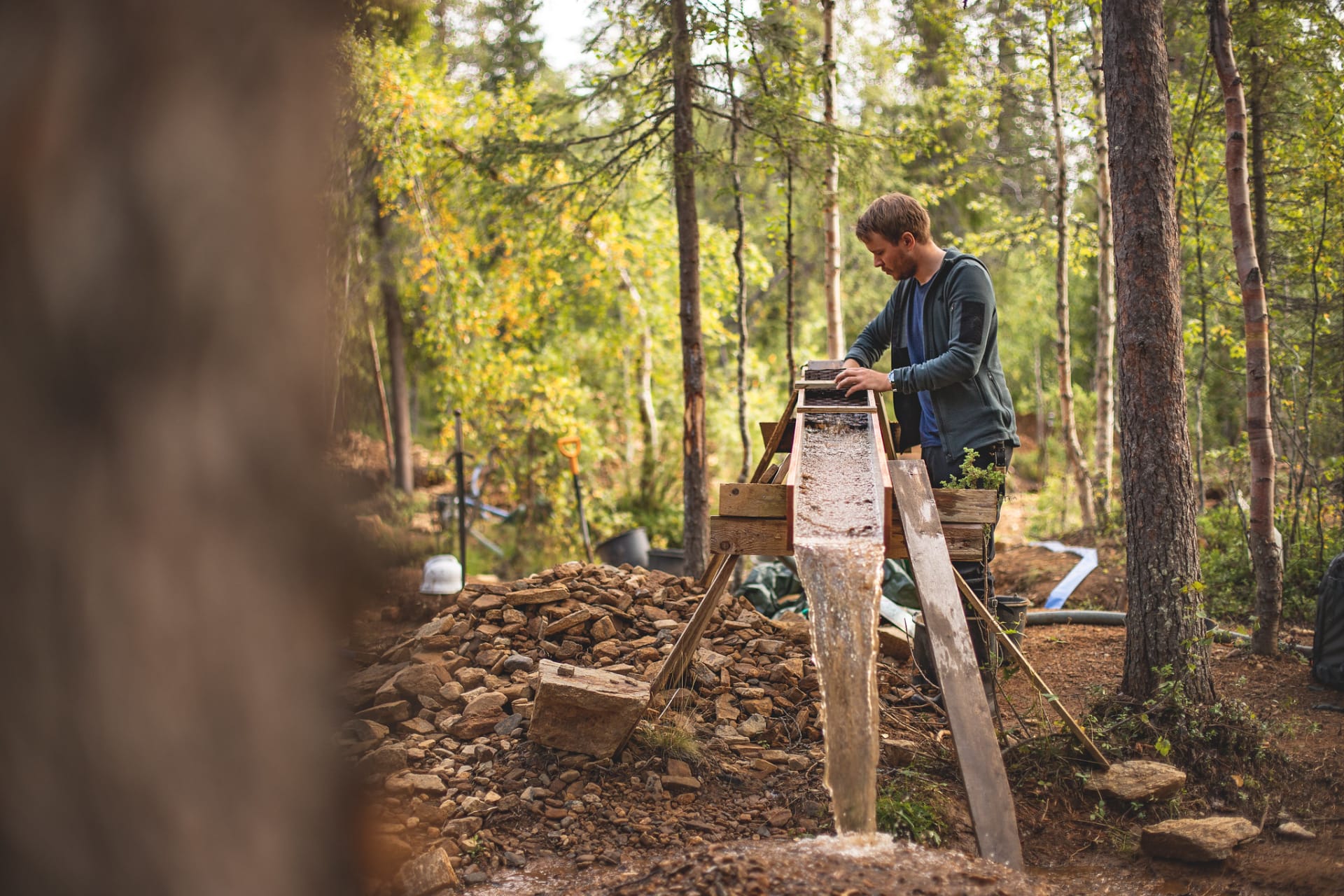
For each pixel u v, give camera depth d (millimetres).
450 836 2941
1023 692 4484
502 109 10516
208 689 1151
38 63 1110
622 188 9672
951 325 3824
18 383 1095
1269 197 7129
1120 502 9297
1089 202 15188
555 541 11602
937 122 9180
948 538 3113
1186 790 3449
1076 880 2910
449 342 11391
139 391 1118
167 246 1125
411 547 5555
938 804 3105
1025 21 9039
